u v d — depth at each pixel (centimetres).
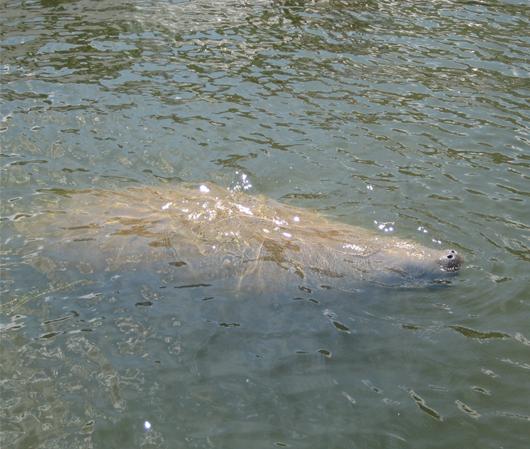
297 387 491
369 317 532
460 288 551
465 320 532
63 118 709
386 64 829
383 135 702
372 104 751
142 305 531
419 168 660
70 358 499
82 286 541
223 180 638
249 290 540
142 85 769
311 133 701
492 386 496
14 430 461
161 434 464
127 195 607
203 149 674
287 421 473
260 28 905
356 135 700
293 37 885
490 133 710
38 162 651
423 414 480
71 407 473
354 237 571
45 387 483
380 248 562
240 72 802
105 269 549
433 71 816
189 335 516
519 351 515
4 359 496
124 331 516
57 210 593
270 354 508
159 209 588
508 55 852
